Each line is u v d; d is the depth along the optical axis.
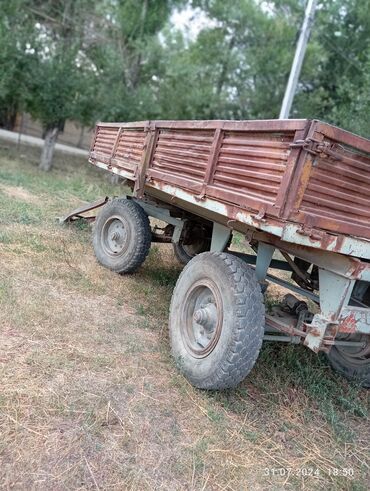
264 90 16.47
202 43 16.61
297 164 2.66
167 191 4.11
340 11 18.50
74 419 2.77
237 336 3.09
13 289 4.34
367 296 4.00
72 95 13.57
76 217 7.48
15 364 3.17
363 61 18.00
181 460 2.66
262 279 3.54
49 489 2.28
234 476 2.65
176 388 3.36
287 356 4.20
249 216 2.95
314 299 3.76
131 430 2.81
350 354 4.12
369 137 8.84
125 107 13.84
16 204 8.00
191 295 3.63
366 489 2.80
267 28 16.48
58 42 13.84
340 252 2.83
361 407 3.63
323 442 3.18
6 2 12.62
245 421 3.18
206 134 3.62
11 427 2.59
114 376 3.30
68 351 3.49
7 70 12.66
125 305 4.71
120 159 5.39
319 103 16.56
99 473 2.43
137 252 5.34
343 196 2.86
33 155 17.86
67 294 4.60
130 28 14.90
